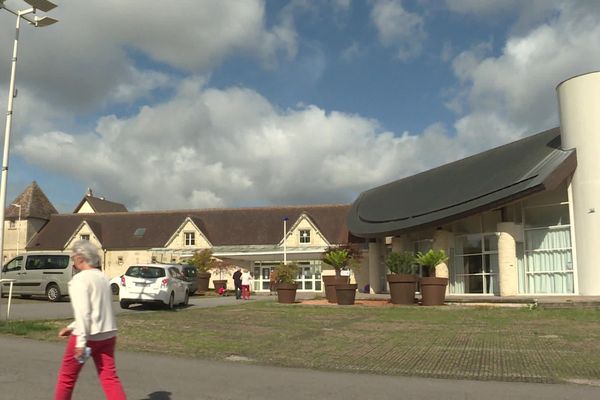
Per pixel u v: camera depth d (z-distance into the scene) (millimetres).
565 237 22531
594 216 21141
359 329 13961
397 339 12109
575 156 21812
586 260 21312
